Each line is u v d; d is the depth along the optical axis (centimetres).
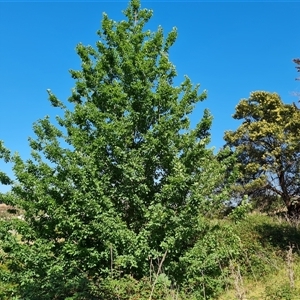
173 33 1071
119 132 912
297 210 2636
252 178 2756
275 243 1512
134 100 992
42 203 884
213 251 929
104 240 872
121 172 928
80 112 985
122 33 1047
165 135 916
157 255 848
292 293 870
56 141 967
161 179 972
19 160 919
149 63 1007
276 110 2798
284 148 2688
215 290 912
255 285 1079
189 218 882
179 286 872
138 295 798
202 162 985
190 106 1017
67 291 835
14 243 873
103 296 811
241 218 991
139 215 955
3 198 913
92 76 1029
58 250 911
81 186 888
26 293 845
